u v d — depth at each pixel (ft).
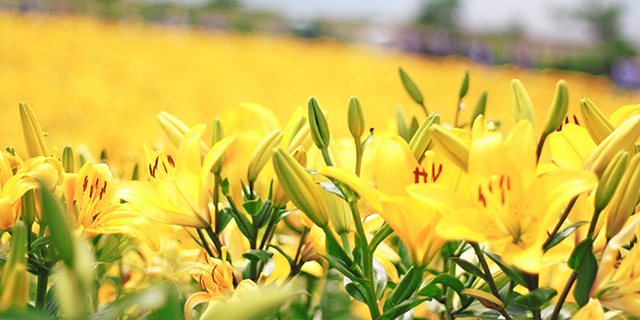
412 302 4.58
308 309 5.45
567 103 4.76
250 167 5.07
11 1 91.45
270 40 94.22
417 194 4.41
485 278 4.56
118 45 67.67
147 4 126.41
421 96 6.00
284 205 4.99
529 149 4.47
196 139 4.99
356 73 68.64
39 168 4.71
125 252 5.38
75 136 20.80
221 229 5.00
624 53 114.11
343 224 4.80
